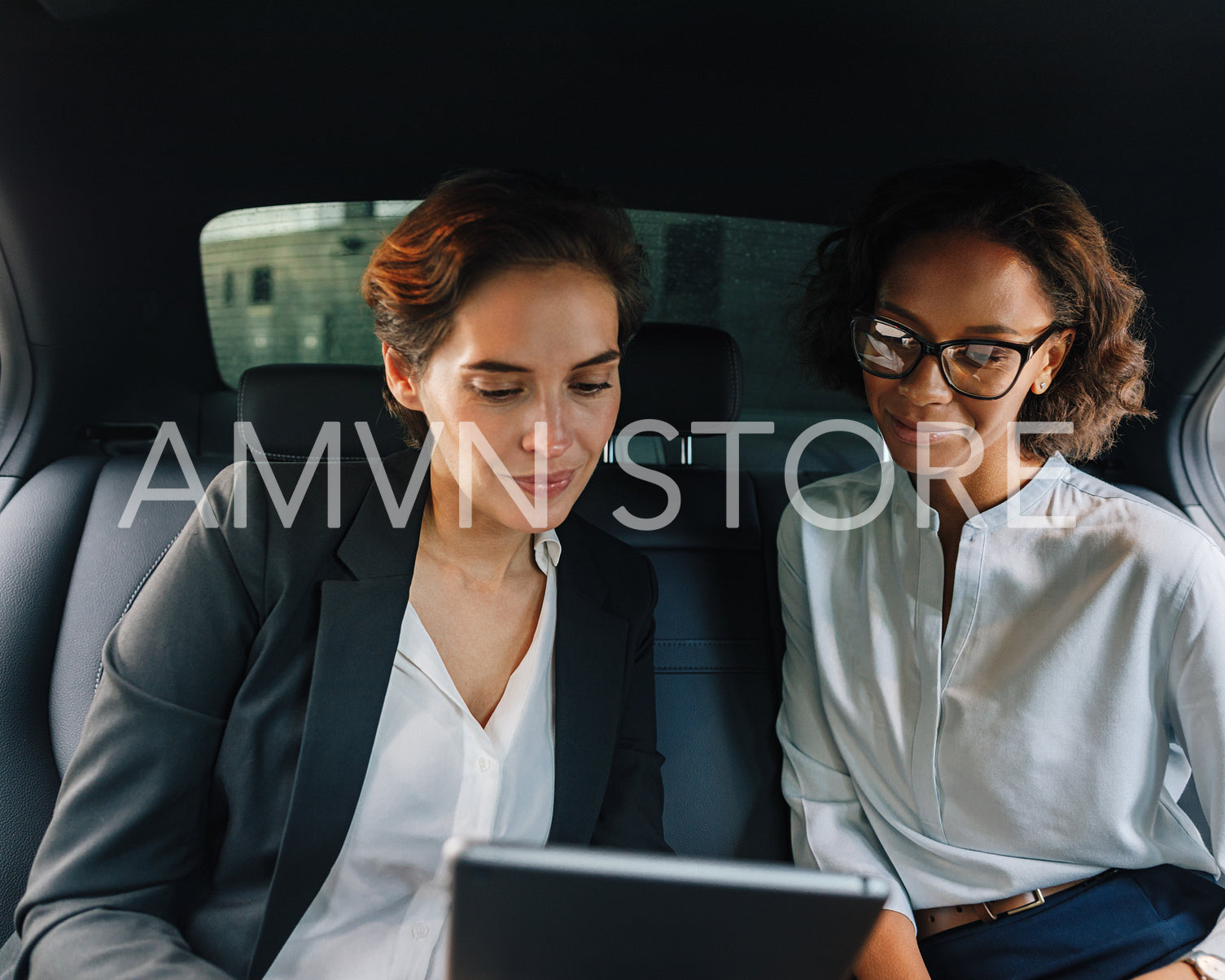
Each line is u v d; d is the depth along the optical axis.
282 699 0.84
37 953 0.76
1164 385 1.61
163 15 1.25
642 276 0.82
